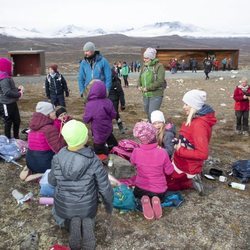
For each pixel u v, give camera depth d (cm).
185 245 437
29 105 1528
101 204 520
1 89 725
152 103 785
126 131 988
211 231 464
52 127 575
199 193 555
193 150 516
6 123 755
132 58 17825
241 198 558
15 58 3275
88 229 397
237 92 1070
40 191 535
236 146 937
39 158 581
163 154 496
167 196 530
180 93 2023
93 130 659
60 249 415
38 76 3225
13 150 687
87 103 654
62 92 1106
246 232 465
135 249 430
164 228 469
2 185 585
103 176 411
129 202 497
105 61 746
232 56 4138
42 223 480
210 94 1989
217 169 664
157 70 764
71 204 403
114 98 923
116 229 466
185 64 4100
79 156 399
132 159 511
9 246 438
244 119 1090
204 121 509
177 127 1127
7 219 491
